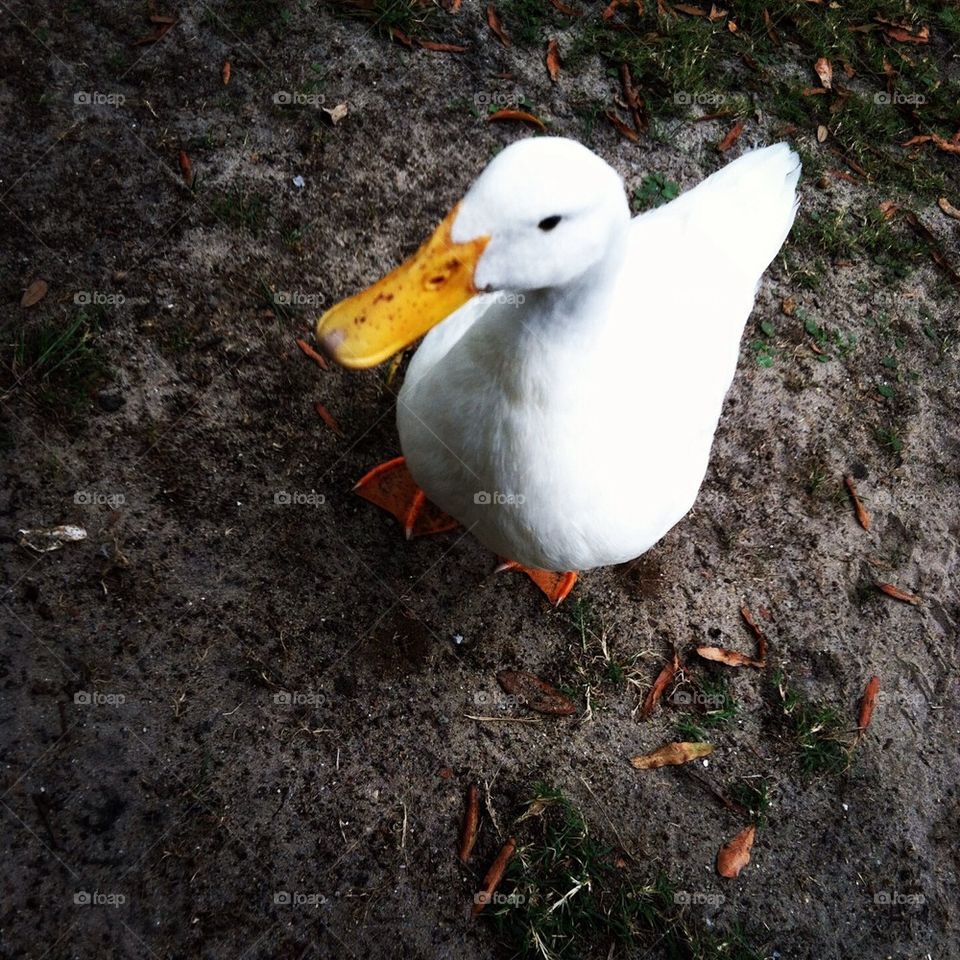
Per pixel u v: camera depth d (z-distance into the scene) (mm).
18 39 723
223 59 765
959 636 739
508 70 833
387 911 583
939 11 1017
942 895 663
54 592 598
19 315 655
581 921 602
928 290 865
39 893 540
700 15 913
